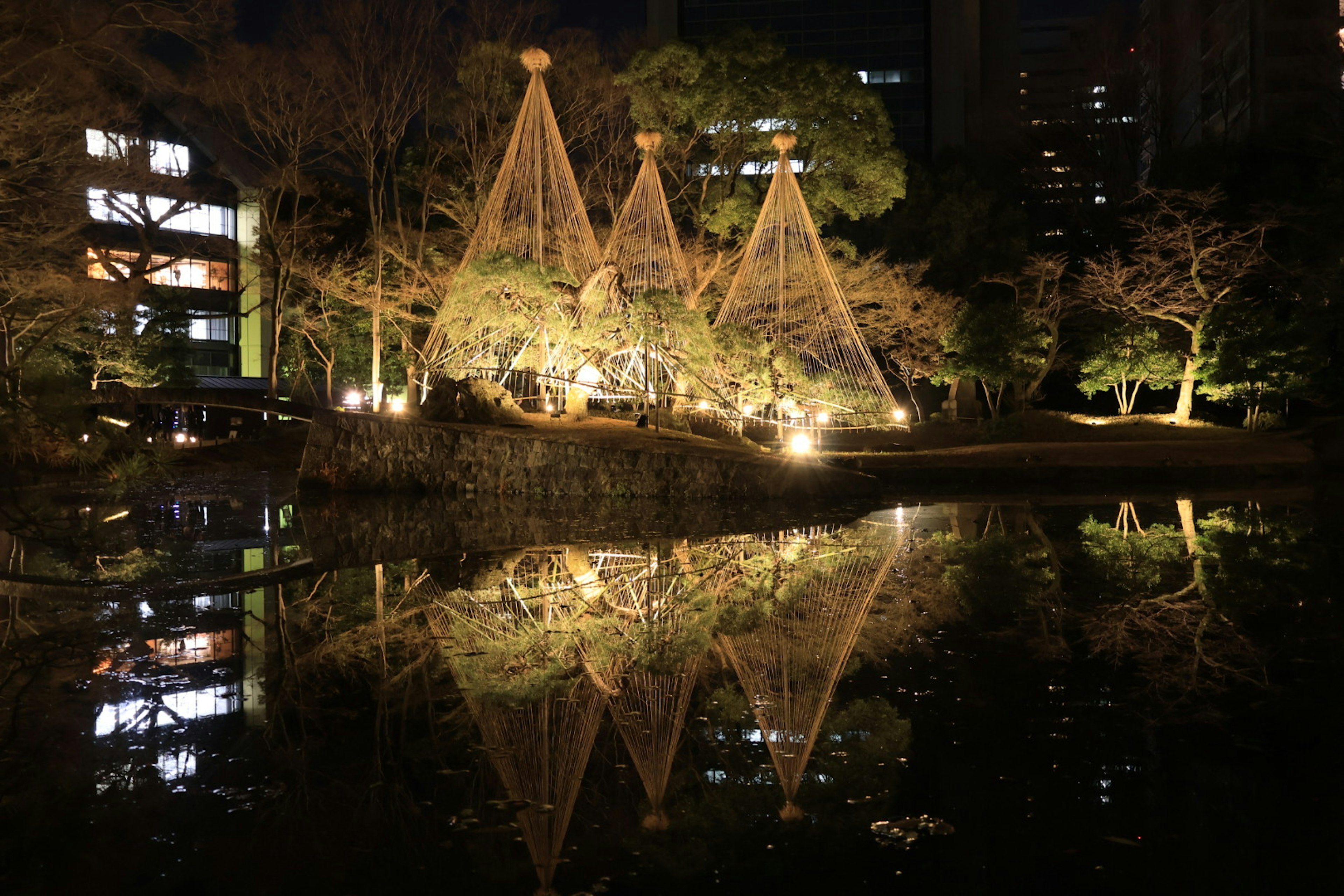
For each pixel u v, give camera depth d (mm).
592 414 26828
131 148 26969
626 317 23531
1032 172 52719
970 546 12578
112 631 7785
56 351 31625
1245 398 34250
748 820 4113
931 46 66188
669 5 66812
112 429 15242
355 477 23172
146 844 3959
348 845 3930
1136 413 41250
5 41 16922
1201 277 35938
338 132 31984
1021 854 3713
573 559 11789
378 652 7043
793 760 4777
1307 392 33781
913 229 42188
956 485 24000
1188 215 37875
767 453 23797
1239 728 5086
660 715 5520
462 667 6637
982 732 5129
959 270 41500
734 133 32281
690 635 7551
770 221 29781
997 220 41438
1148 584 9430
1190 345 37156
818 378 26703
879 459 26359
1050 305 37250
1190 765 4562
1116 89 52219
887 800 4254
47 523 15445
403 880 3611
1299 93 51375
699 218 32781
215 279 52938
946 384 42375
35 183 22016
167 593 9492
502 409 24016
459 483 22453
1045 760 4684
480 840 3959
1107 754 4746
